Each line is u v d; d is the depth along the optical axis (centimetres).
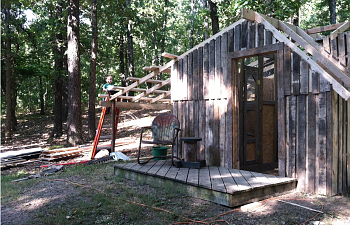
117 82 2477
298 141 430
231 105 507
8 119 1323
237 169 506
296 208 347
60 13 1282
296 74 432
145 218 317
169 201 375
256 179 411
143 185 466
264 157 624
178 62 621
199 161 517
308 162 418
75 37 1037
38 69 1343
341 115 423
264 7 847
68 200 388
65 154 773
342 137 428
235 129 511
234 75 516
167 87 2441
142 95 773
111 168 611
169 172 464
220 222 303
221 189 352
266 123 634
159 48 2569
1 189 450
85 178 523
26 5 1261
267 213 329
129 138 1145
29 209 357
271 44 459
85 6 1389
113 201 374
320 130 406
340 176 420
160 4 1664
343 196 398
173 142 536
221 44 536
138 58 2416
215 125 539
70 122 1031
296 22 997
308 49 455
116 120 823
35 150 765
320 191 405
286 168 444
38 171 621
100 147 789
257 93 602
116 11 1397
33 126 1792
